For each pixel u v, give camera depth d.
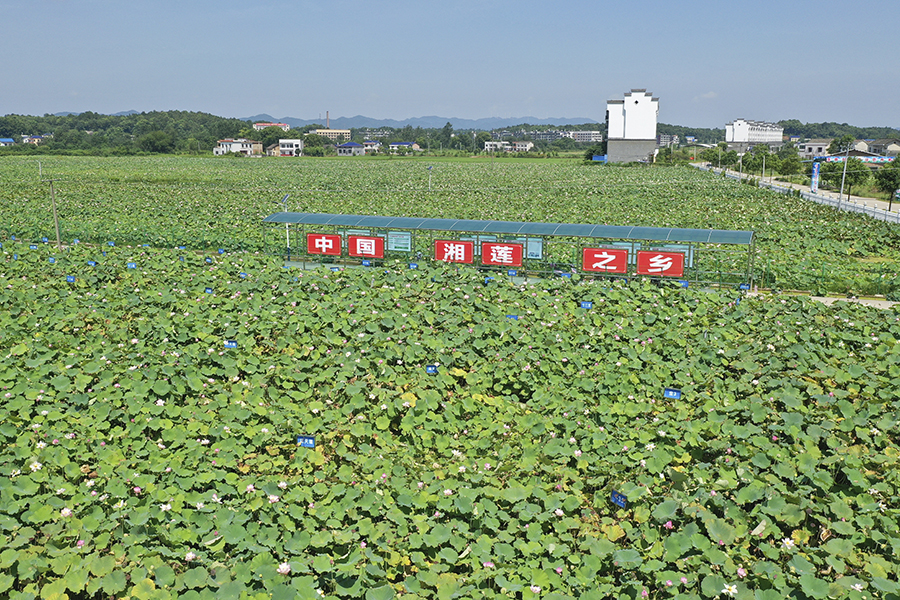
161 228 40.16
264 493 11.29
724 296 23.75
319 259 34.25
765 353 17.72
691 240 27.88
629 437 13.47
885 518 10.48
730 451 12.69
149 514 10.48
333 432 13.59
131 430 13.44
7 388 14.86
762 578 9.41
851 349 18.89
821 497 11.26
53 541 9.94
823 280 28.05
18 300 22.02
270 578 9.49
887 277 28.05
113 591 9.18
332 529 10.58
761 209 50.81
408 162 138.38
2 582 9.05
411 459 12.78
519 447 13.20
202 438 13.51
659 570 9.73
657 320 21.14
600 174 97.31
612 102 134.25
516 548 10.50
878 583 9.16
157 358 17.08
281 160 144.12
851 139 141.00
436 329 20.59
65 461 12.13
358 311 21.48
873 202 65.12
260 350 18.45
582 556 10.02
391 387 16.12
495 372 16.81
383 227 32.22
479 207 52.28
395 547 10.35
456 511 11.19
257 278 25.31
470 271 27.42
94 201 52.81
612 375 16.05
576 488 11.75
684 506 10.74
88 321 20.52
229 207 50.44
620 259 27.92
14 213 45.41
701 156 164.38
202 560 9.81
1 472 11.47
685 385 16.06
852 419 13.78
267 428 13.67
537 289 24.55
